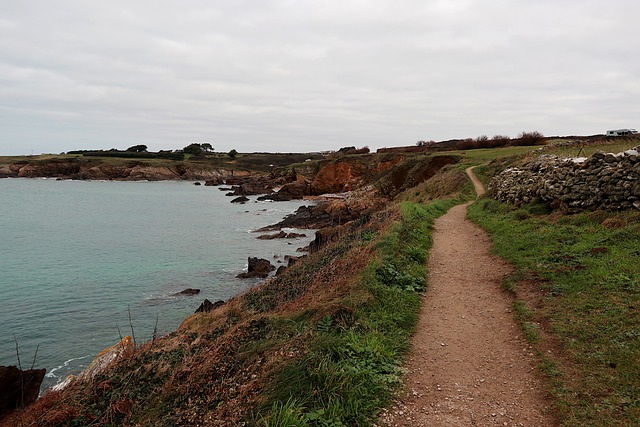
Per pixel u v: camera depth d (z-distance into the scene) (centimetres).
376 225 1809
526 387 568
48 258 3009
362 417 509
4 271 2644
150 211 5812
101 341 1647
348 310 777
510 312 820
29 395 952
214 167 13400
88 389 799
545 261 1020
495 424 498
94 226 4481
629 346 595
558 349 639
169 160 13825
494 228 1560
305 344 652
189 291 2216
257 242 3600
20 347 1605
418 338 741
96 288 2305
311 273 1338
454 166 4531
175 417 600
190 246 3441
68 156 13950
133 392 736
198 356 785
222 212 5769
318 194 7944
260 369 634
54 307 2011
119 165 12538
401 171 5672
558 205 1450
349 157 8006
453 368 634
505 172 2330
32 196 7619
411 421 509
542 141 6022
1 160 12775
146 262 2898
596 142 3619
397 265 1073
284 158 15625
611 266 877
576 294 802
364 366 608
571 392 531
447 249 1384
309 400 530
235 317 1085
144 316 1902
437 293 966
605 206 1231
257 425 492
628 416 468
